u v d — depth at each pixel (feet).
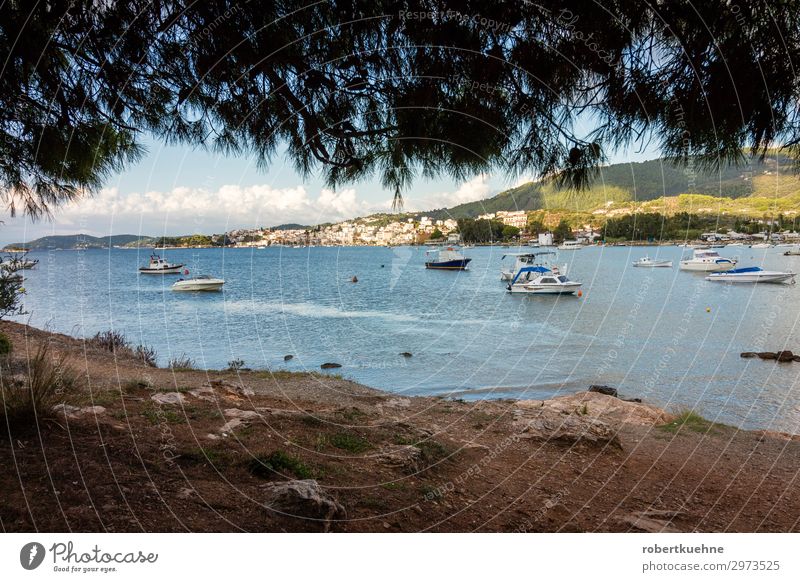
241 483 10.78
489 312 113.39
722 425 25.04
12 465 9.54
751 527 12.32
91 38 11.06
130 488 9.49
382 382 51.83
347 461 13.56
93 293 143.33
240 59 11.46
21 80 12.11
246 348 68.49
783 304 122.11
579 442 18.07
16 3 10.49
